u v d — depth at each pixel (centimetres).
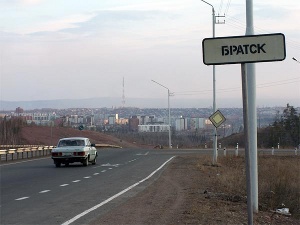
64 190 1795
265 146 7775
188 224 1095
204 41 755
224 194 1628
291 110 8156
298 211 1455
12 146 6412
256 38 740
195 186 1925
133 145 10925
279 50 735
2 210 1305
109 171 2758
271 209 1416
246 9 1168
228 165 3312
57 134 9975
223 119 3025
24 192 1728
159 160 3941
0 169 2909
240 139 8338
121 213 1249
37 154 4825
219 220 1145
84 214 1235
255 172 1200
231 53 747
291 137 8025
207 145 8512
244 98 750
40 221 1136
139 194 1664
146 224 1095
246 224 1102
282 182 1830
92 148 3341
